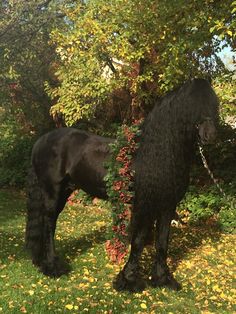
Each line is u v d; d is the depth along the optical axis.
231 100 7.91
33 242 5.61
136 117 10.71
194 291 5.08
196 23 7.41
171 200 4.79
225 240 7.54
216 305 4.71
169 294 4.92
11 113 14.40
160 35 8.16
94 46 9.23
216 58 9.24
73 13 10.47
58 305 4.43
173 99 4.64
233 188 9.13
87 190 5.48
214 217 8.98
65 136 5.58
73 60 10.00
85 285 5.02
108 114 12.20
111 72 10.74
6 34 11.41
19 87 13.67
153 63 9.02
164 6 7.65
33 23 11.54
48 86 11.30
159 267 5.12
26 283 5.07
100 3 9.04
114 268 5.70
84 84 9.91
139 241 4.94
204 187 9.70
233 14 7.02
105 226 8.29
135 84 9.23
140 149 4.84
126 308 4.47
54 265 5.43
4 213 9.66
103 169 5.23
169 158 4.62
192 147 4.77
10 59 11.67
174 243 7.12
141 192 4.77
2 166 14.11
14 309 4.27
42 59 13.19
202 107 4.44
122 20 8.73
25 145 13.90
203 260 6.27
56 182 5.51
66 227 8.20
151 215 4.85
